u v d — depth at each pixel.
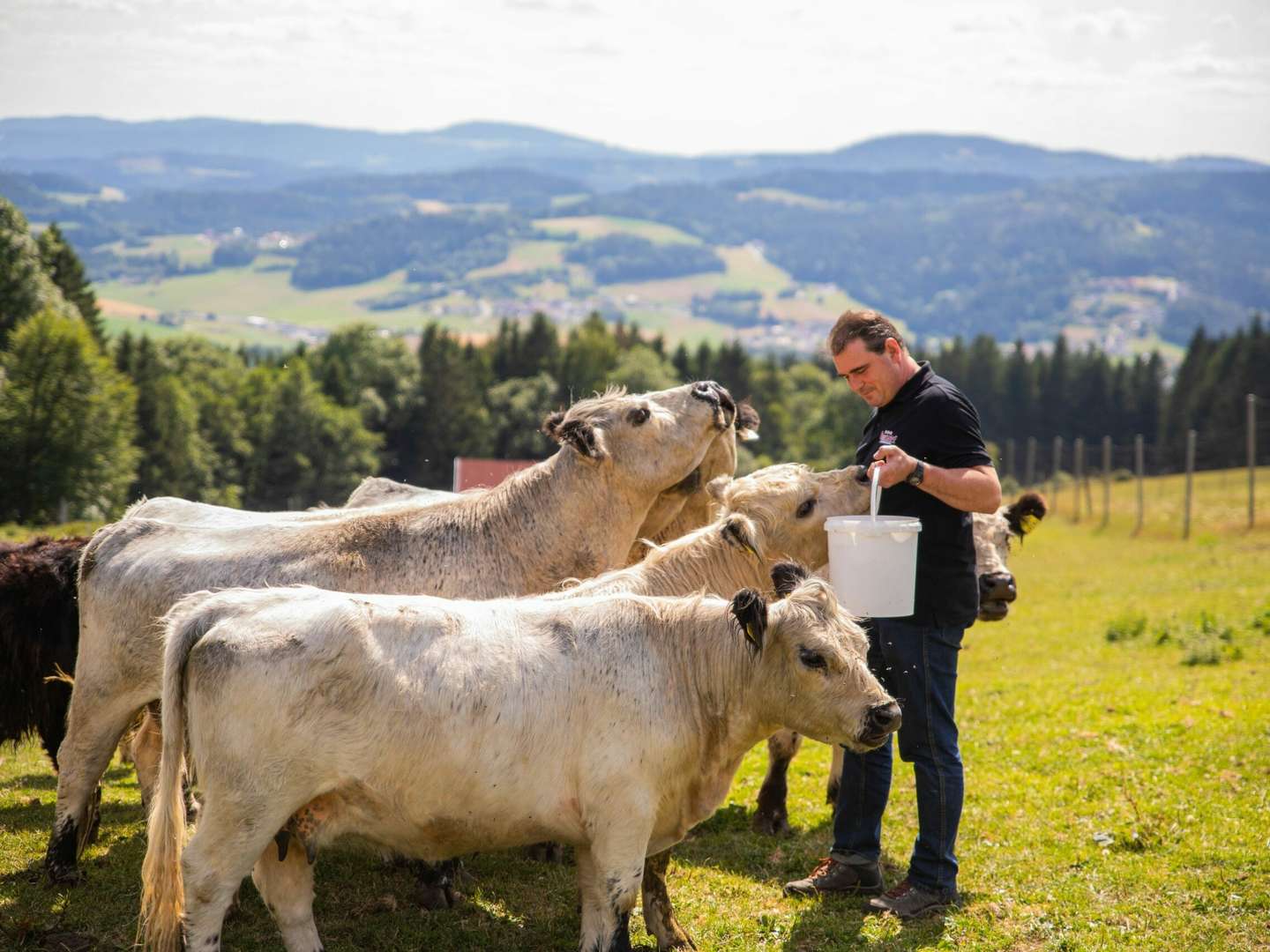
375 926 6.69
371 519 7.35
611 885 5.62
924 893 6.78
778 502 7.04
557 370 130.38
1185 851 7.50
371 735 5.25
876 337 6.70
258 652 5.14
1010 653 18.19
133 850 7.65
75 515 60.41
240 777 5.15
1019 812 8.64
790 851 8.04
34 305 70.44
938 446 6.61
